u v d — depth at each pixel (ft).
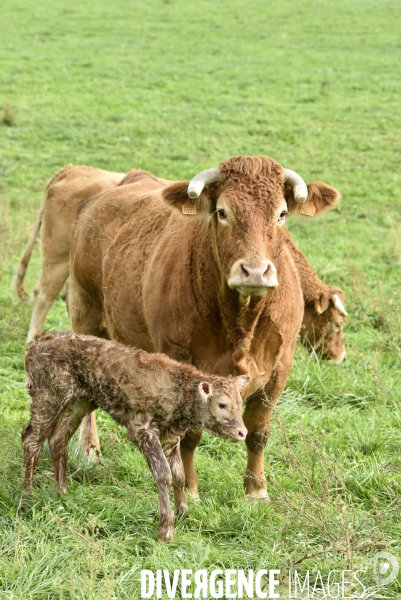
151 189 28.40
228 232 20.77
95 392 22.70
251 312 21.80
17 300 40.98
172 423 22.12
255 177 21.07
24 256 38.68
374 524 21.40
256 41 118.52
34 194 64.54
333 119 85.61
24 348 35.73
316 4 142.20
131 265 25.23
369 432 27.55
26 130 79.05
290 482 23.90
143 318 24.59
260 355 22.88
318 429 28.58
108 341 22.85
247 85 96.73
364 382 32.99
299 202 21.44
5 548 19.92
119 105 87.61
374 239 55.77
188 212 21.99
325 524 20.10
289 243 36.65
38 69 100.37
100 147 75.51
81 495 22.33
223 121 83.46
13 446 24.45
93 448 25.31
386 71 103.09
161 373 21.74
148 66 103.76
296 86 96.78
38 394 23.18
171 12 136.46
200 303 22.38
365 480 24.11
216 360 22.89
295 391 32.01
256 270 19.62
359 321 40.06
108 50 111.04
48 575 18.83
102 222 27.99
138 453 26.03
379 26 126.41
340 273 47.16
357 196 66.33
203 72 101.86
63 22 127.65
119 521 21.49
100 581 18.43
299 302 24.03
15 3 140.26
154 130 79.82
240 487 24.12
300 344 36.58
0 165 70.08
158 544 20.27
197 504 22.70
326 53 111.55
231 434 21.53
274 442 25.96
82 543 19.83
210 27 126.52
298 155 75.31
